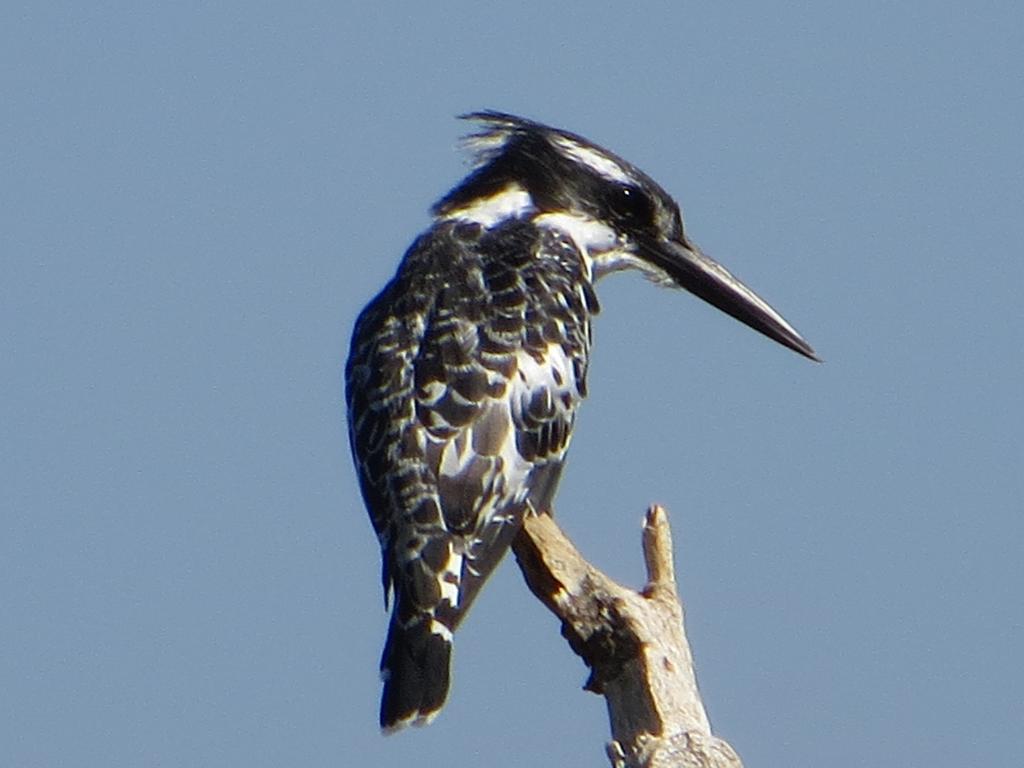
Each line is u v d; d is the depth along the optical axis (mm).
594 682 9906
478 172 13758
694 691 9781
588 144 13852
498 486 11094
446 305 11750
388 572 10992
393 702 10594
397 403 11305
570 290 12172
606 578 10141
